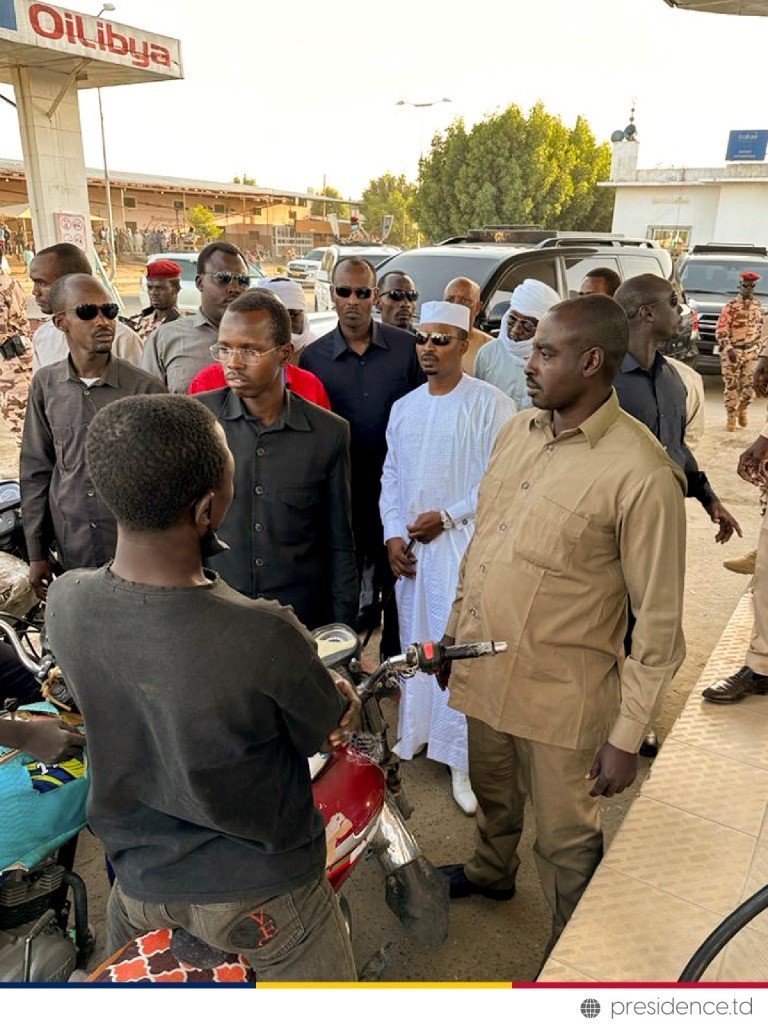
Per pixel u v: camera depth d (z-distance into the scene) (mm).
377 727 2053
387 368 3598
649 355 2865
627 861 2322
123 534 1143
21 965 1808
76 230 13367
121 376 2842
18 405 6305
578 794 2092
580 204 36219
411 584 3100
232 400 2361
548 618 1968
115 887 1560
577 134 36188
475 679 2145
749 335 8523
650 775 2719
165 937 1445
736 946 2008
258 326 2197
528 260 7004
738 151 25219
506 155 33594
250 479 2363
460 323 2879
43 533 2980
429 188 35812
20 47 11234
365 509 3744
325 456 2408
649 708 1848
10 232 30062
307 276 23297
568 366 1834
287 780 1307
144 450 1071
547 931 2451
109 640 1149
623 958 1981
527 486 2008
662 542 1806
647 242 9297
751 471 3434
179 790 1212
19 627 2488
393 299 4684
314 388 3137
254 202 53375
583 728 2012
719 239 24703
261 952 1381
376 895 2613
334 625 1923
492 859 2451
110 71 12852
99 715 1207
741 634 3684
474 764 2307
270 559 2432
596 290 4273
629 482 1825
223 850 1275
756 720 3033
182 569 1155
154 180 43719
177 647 1123
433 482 2957
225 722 1150
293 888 1341
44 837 1813
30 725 1703
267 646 1161
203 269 3729
